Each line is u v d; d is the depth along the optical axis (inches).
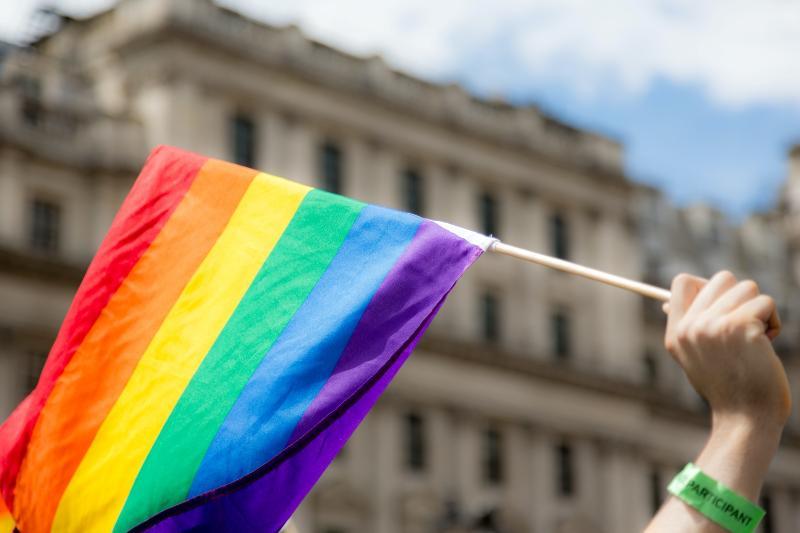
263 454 206.7
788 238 3521.2
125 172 2223.2
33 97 2185.0
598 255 2898.6
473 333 2664.9
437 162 2669.8
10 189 2129.7
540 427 2721.5
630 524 2834.6
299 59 2481.5
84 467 217.9
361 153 2556.6
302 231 226.4
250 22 2423.7
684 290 148.3
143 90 2315.5
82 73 2357.3
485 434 2645.2
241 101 2394.2
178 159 241.1
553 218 2851.9
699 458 145.8
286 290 221.6
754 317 143.6
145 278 232.1
